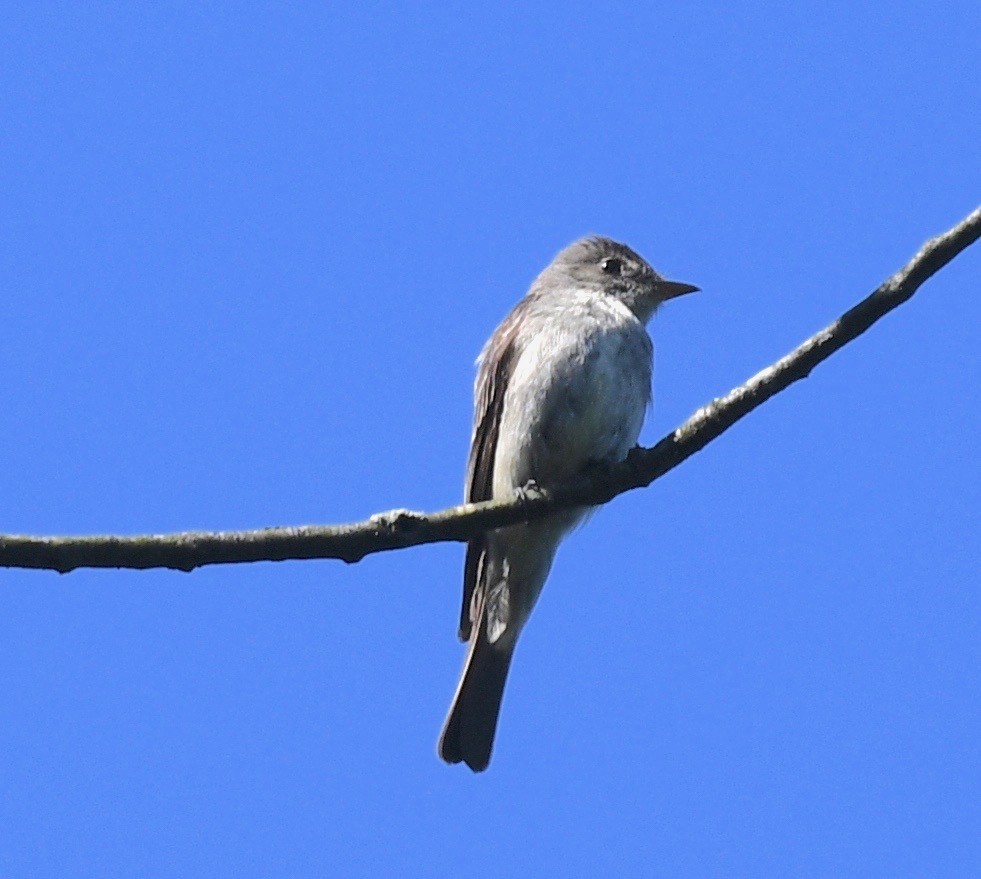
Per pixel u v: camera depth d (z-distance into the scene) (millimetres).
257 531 7711
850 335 8062
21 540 7230
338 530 7879
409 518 8078
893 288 7875
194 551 7539
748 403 8484
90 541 7332
